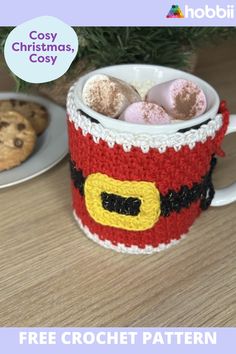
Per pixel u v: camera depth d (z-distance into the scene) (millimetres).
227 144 424
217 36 442
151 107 285
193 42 433
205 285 299
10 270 304
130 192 287
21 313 277
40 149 401
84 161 298
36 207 355
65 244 326
